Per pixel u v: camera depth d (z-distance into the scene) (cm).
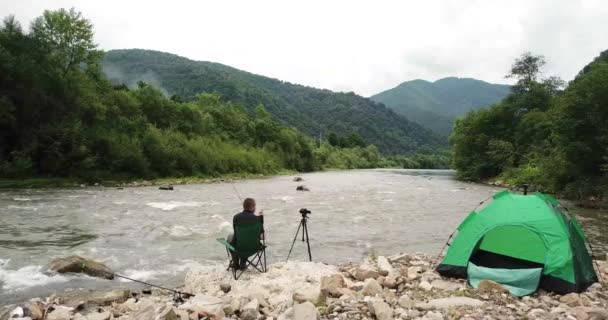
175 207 2006
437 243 1267
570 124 2641
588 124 2591
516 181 3669
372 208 2047
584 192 2506
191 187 3428
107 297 709
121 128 4225
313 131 17575
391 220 1677
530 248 772
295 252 1139
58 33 4109
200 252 1108
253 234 852
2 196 2411
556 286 698
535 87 4775
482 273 748
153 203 2167
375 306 570
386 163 13312
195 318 567
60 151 3334
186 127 5531
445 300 618
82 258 918
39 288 794
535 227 775
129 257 1049
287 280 787
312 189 3291
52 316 598
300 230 1448
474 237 811
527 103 4769
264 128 7756
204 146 5138
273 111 16850
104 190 2950
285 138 7975
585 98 2583
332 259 1070
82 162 3378
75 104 3719
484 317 543
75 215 1717
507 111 4841
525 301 648
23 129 3253
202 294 679
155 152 4188
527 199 834
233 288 757
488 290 689
